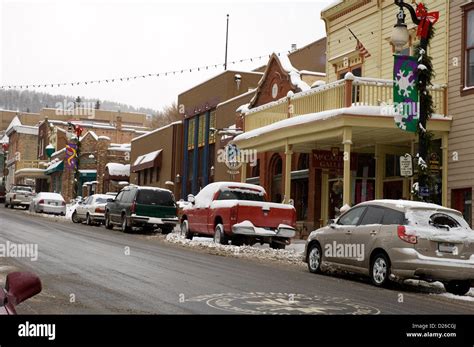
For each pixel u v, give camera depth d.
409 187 21.67
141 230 27.89
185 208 22.42
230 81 36.09
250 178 30.48
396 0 15.21
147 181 47.12
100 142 55.94
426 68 15.13
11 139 86.19
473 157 18.80
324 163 21.77
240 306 8.97
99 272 12.27
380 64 23.36
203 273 12.70
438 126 19.55
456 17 19.75
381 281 12.20
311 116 20.31
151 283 10.99
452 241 11.78
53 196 38.09
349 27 25.55
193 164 39.94
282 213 19.28
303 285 11.74
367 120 18.77
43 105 81.12
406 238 11.77
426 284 13.37
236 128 31.02
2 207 48.59
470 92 19.05
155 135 46.03
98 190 54.47
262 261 16.44
